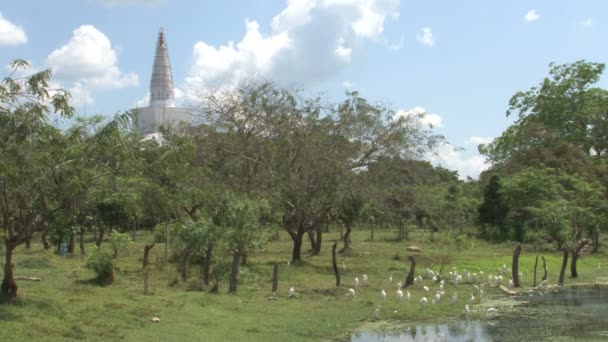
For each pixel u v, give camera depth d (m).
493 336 16.39
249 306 18.86
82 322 14.45
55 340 12.58
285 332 15.83
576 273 29.81
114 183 16.88
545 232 44.09
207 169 26.89
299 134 31.23
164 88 97.44
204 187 28.36
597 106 57.56
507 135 62.34
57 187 15.11
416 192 34.16
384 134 32.31
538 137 57.28
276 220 34.69
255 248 23.56
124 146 16.00
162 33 99.88
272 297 20.86
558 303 21.98
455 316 19.20
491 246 45.41
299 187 31.31
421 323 18.00
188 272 24.56
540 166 51.88
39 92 14.29
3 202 15.05
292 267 30.69
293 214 32.81
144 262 27.17
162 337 13.91
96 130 15.73
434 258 36.84
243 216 22.19
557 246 42.38
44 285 20.88
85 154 15.29
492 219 51.62
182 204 27.81
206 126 31.84
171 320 15.73
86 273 24.58
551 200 42.03
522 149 57.81
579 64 59.59
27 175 14.47
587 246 42.16
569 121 59.19
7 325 12.97
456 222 47.59
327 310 19.11
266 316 17.58
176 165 18.48
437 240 43.41
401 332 16.75
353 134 31.81
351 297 21.53
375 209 38.69
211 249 22.30
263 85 32.44
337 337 15.99
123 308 16.56
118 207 35.00
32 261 27.03
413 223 58.09
